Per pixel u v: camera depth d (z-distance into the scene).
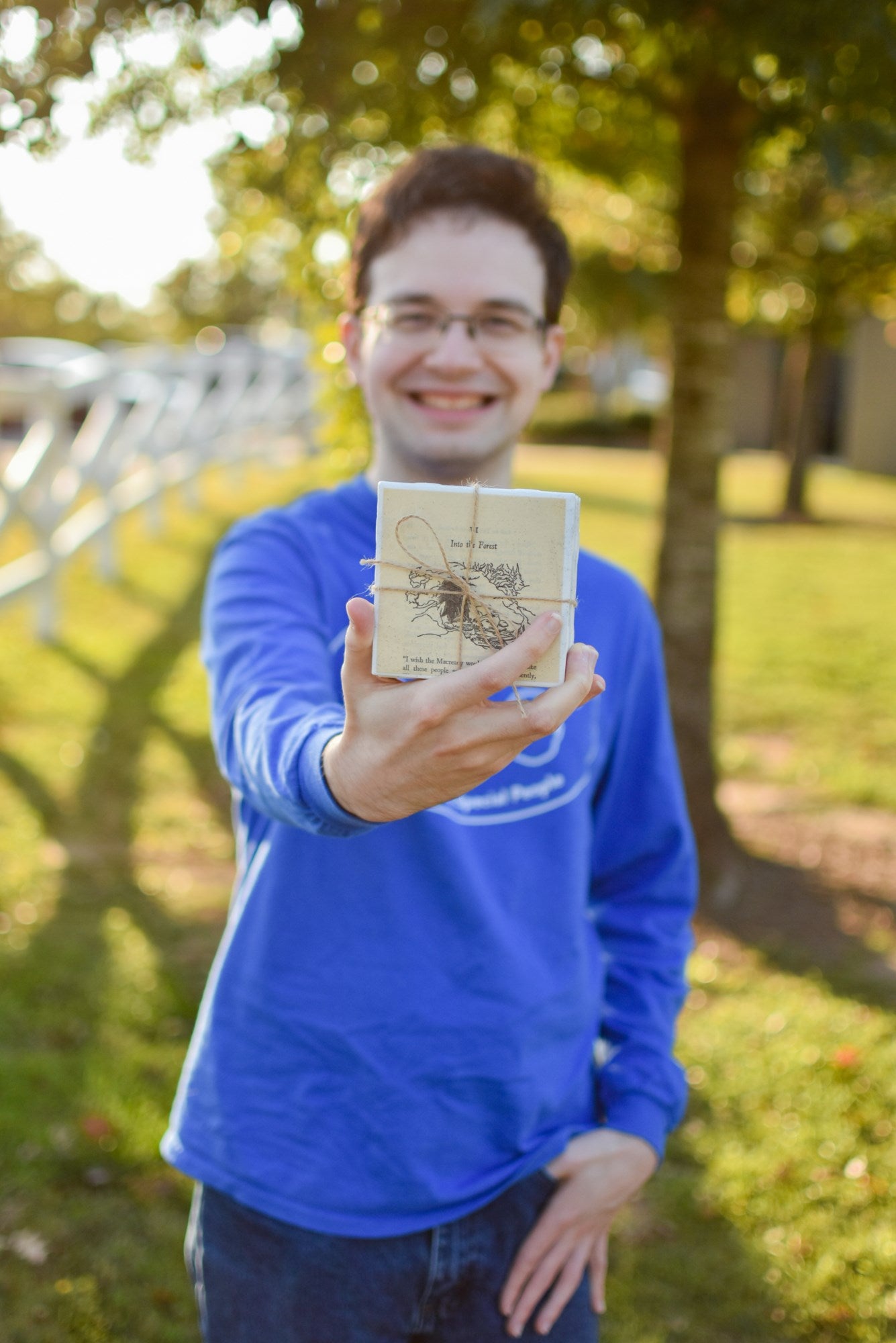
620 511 14.00
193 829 5.05
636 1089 1.52
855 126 2.91
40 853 4.68
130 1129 3.03
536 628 0.92
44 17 2.64
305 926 1.34
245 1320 1.33
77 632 7.88
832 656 7.89
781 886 4.61
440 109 3.31
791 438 14.62
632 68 3.72
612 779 1.61
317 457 17.20
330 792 1.02
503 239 1.52
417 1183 1.33
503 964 1.37
